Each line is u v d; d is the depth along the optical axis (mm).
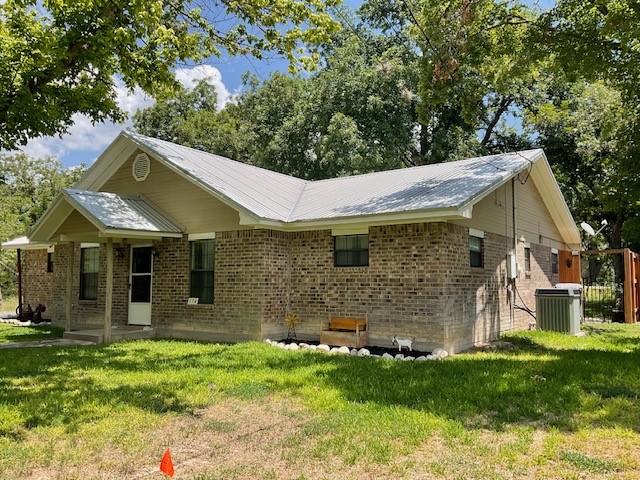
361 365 8523
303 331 12359
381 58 26234
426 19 11977
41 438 5062
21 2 9086
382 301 11188
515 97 26500
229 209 12562
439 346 10289
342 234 11945
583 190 26047
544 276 16703
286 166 27688
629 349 10844
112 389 6961
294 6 10555
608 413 5652
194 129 33875
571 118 23672
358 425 5352
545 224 17078
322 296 12148
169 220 13445
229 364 8742
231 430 5344
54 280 17234
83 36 9867
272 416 5844
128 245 14562
